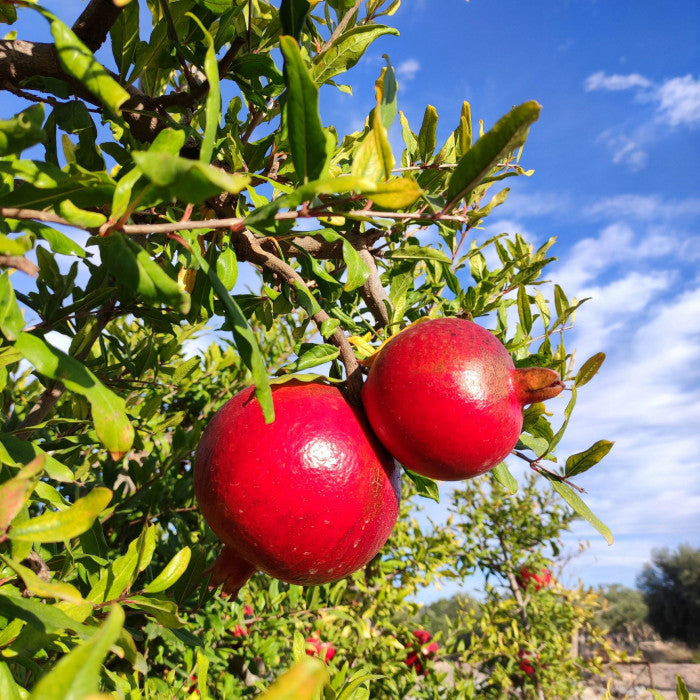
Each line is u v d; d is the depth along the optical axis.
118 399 0.19
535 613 1.36
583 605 1.55
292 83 0.18
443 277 0.50
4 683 0.17
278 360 0.87
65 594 0.17
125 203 0.18
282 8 0.25
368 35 0.35
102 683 0.28
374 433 0.27
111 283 0.39
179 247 0.32
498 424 0.25
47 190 0.18
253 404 0.26
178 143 0.19
